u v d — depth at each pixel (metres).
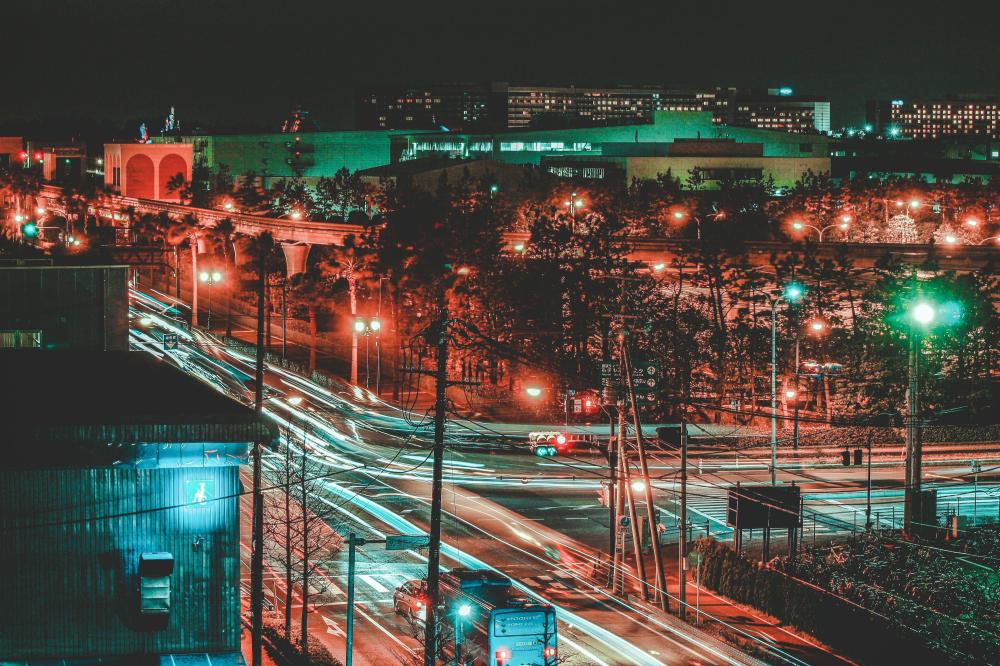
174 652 33.03
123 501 32.72
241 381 107.19
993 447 91.44
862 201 193.38
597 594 56.62
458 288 117.81
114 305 51.91
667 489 77.69
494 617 41.81
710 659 47.34
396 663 44.94
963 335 108.19
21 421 31.72
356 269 127.94
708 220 177.62
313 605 52.78
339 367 124.19
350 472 77.94
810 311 122.81
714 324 119.88
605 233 129.50
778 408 101.75
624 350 55.12
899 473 82.69
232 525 33.34
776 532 67.75
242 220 187.50
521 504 73.06
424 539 39.19
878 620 49.59
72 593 32.50
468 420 100.25
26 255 61.00
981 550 55.88
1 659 32.06
